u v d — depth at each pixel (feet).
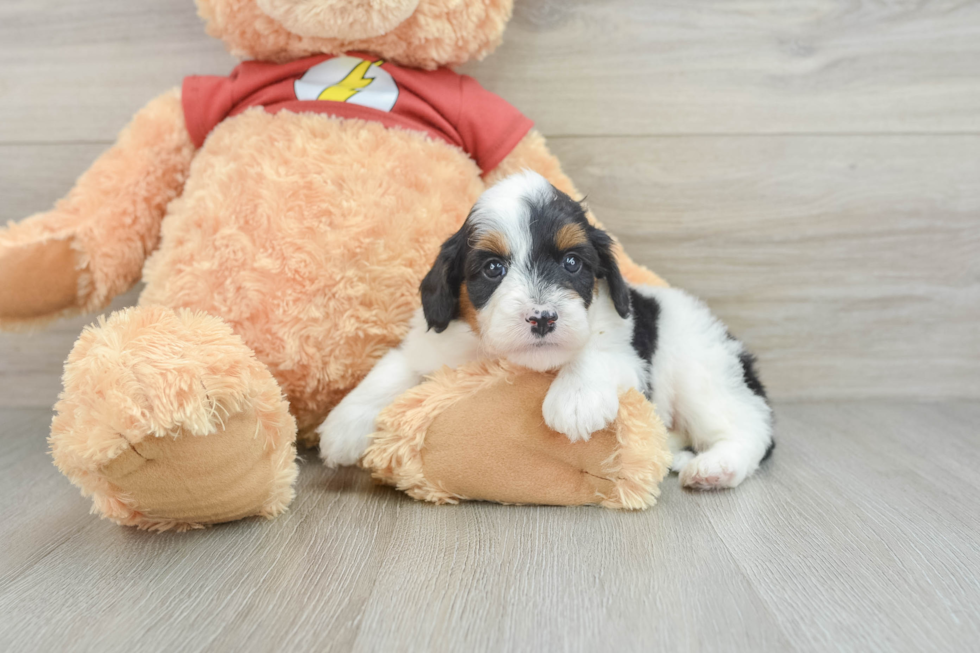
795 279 2.47
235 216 1.91
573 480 1.74
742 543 1.60
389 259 1.91
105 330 1.62
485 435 1.73
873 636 1.34
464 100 2.11
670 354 1.96
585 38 2.34
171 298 1.92
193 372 1.55
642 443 1.70
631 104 2.38
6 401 2.51
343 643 1.31
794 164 2.41
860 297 2.48
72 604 1.42
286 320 1.89
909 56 2.36
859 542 1.61
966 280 2.47
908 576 1.49
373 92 2.04
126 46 2.34
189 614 1.39
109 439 1.51
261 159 1.93
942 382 2.52
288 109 2.01
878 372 2.52
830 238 2.45
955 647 1.31
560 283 1.68
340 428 1.84
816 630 1.35
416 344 1.86
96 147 2.38
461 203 2.01
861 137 2.39
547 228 1.72
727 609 1.39
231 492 1.61
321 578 1.48
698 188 2.42
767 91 2.37
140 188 2.06
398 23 1.95
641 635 1.33
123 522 1.66
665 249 2.45
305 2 1.87
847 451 2.11
